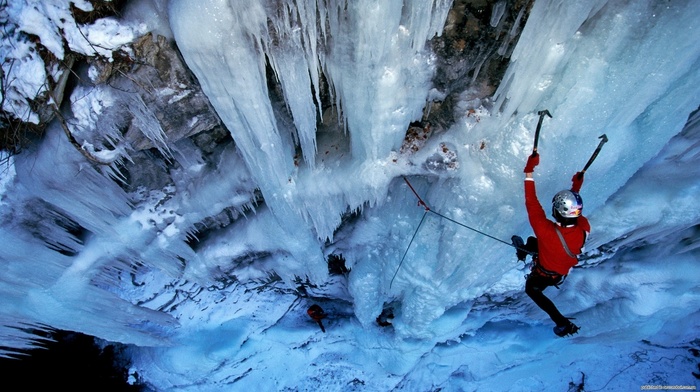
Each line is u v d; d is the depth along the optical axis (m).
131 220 5.62
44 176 4.59
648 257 7.03
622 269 7.10
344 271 7.25
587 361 9.37
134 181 5.33
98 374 8.40
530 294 4.45
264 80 4.05
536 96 4.11
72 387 8.30
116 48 3.81
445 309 6.91
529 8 3.64
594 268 7.32
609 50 3.70
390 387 8.94
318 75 4.39
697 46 3.54
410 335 7.61
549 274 4.14
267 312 7.93
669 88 4.07
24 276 5.24
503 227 5.07
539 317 8.17
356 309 7.27
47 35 3.71
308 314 8.04
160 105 4.32
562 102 4.06
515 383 9.36
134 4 3.73
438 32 3.74
